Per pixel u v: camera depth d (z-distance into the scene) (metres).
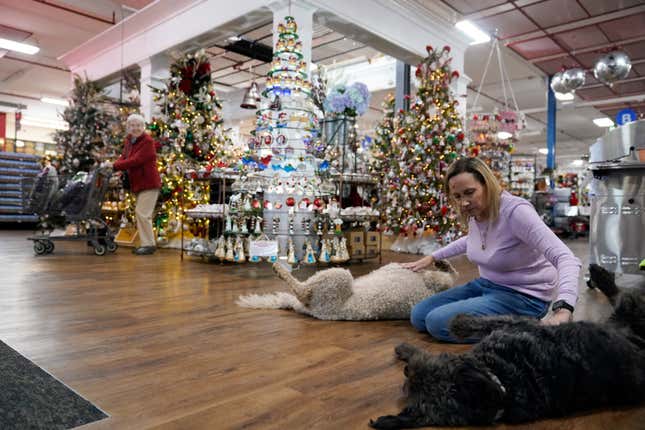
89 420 1.21
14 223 10.97
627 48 10.25
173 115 6.81
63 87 13.76
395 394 1.42
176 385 1.47
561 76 8.55
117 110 8.09
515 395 1.12
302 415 1.26
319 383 1.51
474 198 2.00
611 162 3.67
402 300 2.43
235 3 5.93
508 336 1.20
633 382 1.22
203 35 6.51
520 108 16.34
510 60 11.16
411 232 6.85
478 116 8.52
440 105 6.62
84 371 1.58
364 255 5.20
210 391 1.43
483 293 2.16
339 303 2.41
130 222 6.80
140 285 3.36
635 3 7.94
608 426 1.19
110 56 8.25
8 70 12.38
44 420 1.19
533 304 2.03
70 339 1.96
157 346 1.89
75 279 3.55
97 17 9.07
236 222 4.57
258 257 4.35
